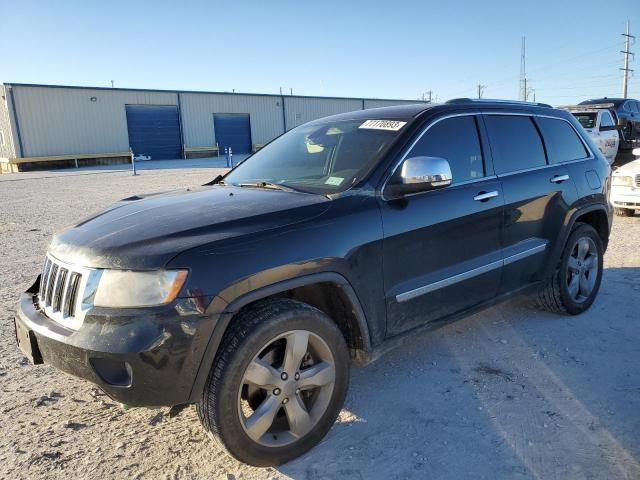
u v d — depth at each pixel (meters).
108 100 36.53
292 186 3.40
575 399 3.32
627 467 2.67
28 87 33.00
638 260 6.43
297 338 2.72
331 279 2.84
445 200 3.44
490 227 3.74
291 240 2.72
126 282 2.46
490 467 2.71
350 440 2.98
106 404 3.43
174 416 2.96
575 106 15.95
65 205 13.73
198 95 41.09
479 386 3.53
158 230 2.71
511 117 4.21
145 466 2.79
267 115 45.31
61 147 34.62
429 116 3.61
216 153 42.53
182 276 2.44
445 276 3.44
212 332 2.47
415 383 3.60
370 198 3.11
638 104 19.06
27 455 2.88
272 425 2.86
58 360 2.59
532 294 4.29
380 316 3.13
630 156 17.42
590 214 4.89
